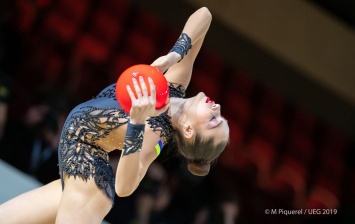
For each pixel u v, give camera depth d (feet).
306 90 45.06
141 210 31.83
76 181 18.10
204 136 18.51
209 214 33.91
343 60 45.21
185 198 33.71
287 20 43.93
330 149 45.32
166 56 18.30
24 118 30.81
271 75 44.47
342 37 45.21
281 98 44.93
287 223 39.99
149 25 41.93
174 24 42.55
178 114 18.63
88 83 36.81
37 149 30.40
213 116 18.56
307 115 45.47
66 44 37.63
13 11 34.78
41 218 19.16
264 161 41.86
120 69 39.37
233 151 40.75
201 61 42.70
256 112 43.39
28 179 26.18
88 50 38.81
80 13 39.83
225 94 42.63
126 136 16.85
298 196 41.81
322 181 43.83
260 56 43.78
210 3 42.09
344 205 43.09
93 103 18.84
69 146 18.47
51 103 31.55
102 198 18.15
